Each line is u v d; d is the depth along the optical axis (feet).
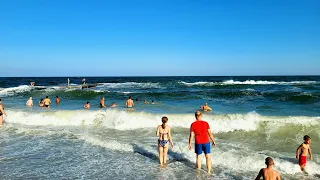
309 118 42.42
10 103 71.92
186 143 33.78
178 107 61.46
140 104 68.23
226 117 44.27
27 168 26.32
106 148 33.19
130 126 44.37
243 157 28.09
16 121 49.60
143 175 24.64
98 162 28.19
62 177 24.12
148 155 30.45
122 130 42.42
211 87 140.46
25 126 46.09
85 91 97.71
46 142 35.83
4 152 31.40
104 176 24.41
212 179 23.61
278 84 152.25
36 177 24.06
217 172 25.20
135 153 31.17
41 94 96.58
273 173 19.71
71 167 26.68
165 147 27.68
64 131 41.73
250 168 25.89
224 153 29.55
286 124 39.68
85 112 50.72
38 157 29.68
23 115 51.62
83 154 30.86
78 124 47.42
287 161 26.81
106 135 39.40
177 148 31.94
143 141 35.78
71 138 37.86
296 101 73.97
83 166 26.99
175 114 47.80
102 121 47.65
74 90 101.09
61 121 48.49
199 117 26.09
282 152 30.17
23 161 28.35
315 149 31.07
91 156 30.17
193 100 79.41
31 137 38.45
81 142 35.91
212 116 45.34
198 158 26.00
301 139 34.73
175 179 23.70
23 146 33.91
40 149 32.65
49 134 40.14
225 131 39.68
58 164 27.53
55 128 44.50
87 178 23.91
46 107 62.69
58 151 31.91
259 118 43.32
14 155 30.30
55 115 50.39
